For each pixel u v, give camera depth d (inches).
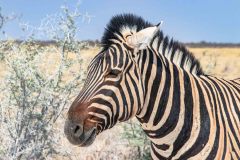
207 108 399.9
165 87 394.3
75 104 367.9
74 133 361.1
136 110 380.2
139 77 380.2
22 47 534.0
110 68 368.5
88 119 361.7
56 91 539.5
